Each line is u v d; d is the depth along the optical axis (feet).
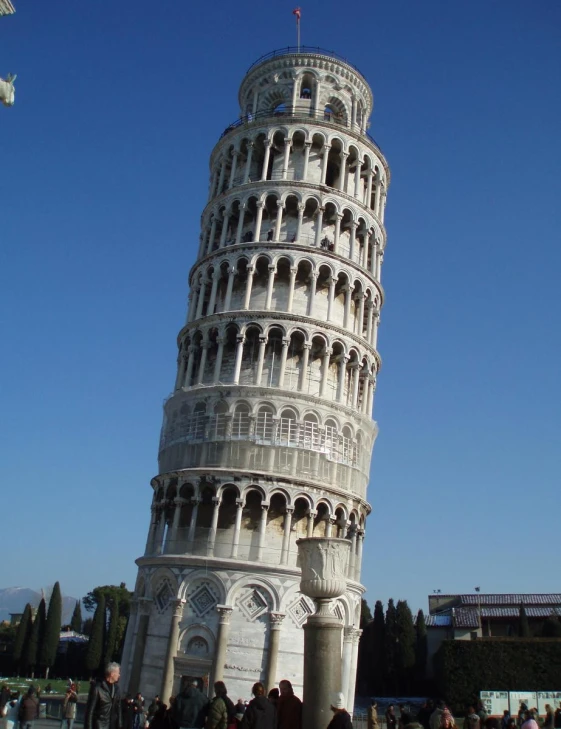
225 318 192.85
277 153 217.77
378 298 213.46
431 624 359.05
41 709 170.81
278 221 203.41
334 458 182.70
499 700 189.06
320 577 83.56
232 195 211.00
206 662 160.97
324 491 178.50
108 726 49.14
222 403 184.44
